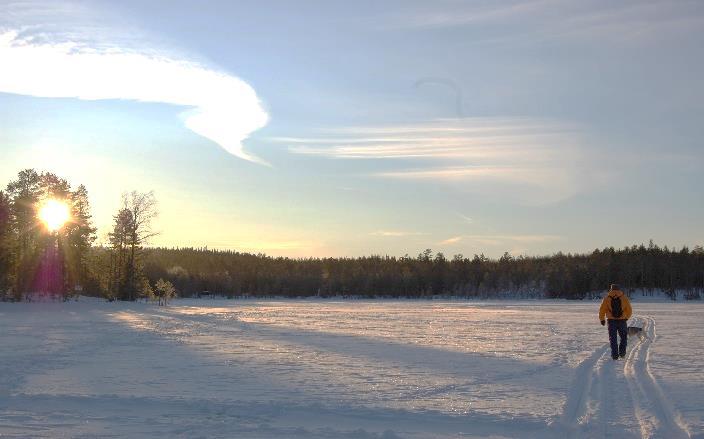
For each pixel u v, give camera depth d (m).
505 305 82.88
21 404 12.32
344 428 10.51
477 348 23.61
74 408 11.99
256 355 21.16
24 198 74.44
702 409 11.54
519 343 25.59
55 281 75.81
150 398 12.94
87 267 79.69
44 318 44.75
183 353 21.69
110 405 12.29
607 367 17.48
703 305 78.19
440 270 144.25
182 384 14.92
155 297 80.00
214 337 28.58
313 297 134.62
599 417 10.96
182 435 9.98
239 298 122.38
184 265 162.62
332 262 173.88
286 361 19.53
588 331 32.47
